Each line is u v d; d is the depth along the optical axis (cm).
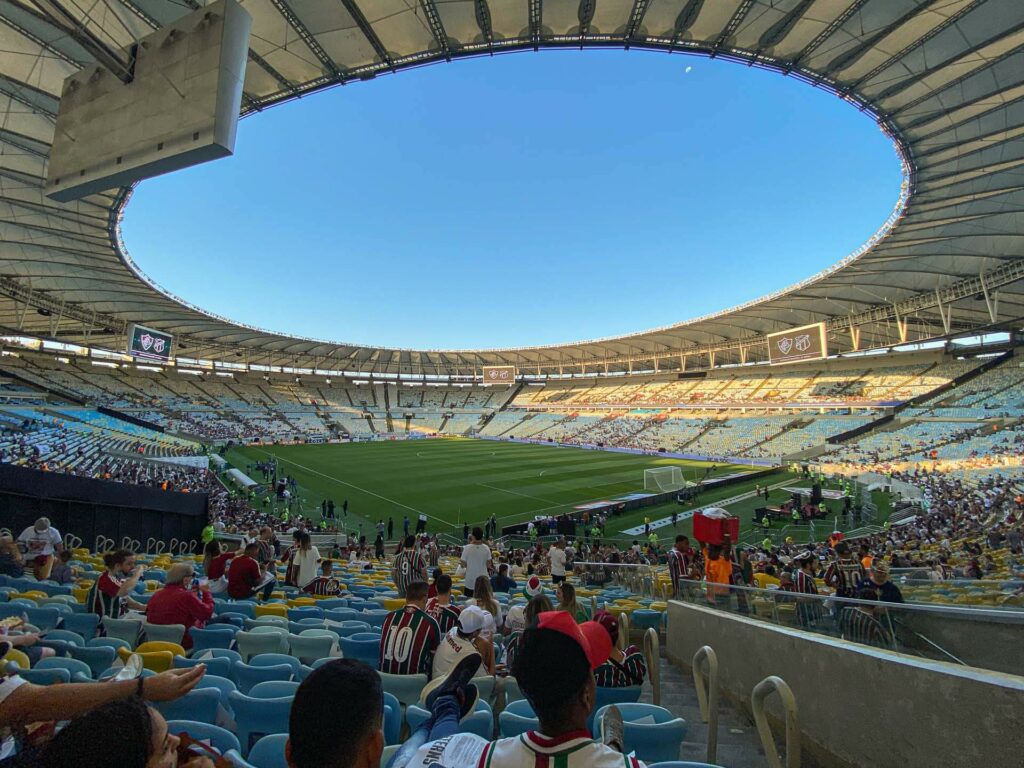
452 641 384
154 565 1190
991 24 1495
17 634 370
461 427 8625
